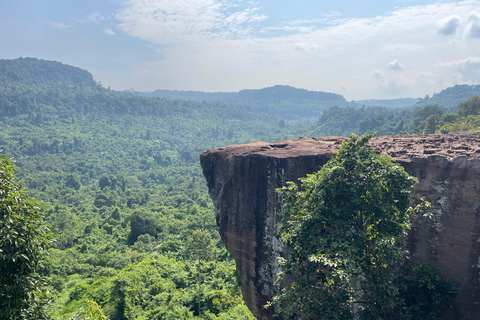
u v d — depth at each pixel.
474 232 8.33
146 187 108.94
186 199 84.75
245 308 25.66
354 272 6.70
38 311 7.55
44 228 7.72
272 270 10.82
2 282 6.88
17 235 6.81
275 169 10.56
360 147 8.00
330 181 7.70
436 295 8.26
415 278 8.61
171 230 55.16
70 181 100.00
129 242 53.06
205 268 34.91
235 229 11.64
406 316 8.23
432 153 9.52
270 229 10.80
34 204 7.52
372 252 7.72
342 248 7.16
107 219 63.78
